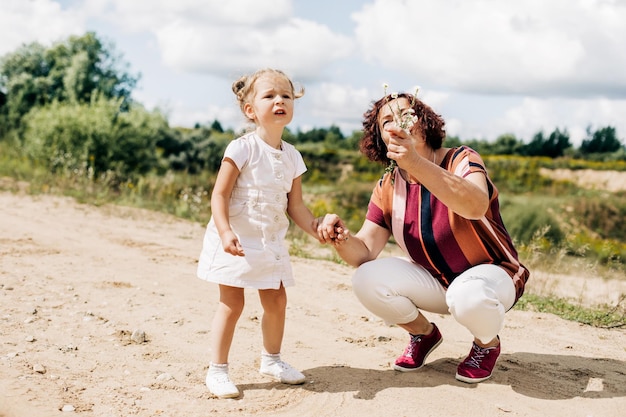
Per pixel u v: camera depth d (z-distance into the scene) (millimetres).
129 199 12234
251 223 3211
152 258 6645
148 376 3352
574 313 5539
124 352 3717
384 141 3449
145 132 17109
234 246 2988
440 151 3447
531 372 3684
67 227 8250
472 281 3164
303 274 6488
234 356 3756
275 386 3299
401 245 3525
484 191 3096
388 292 3422
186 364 3582
